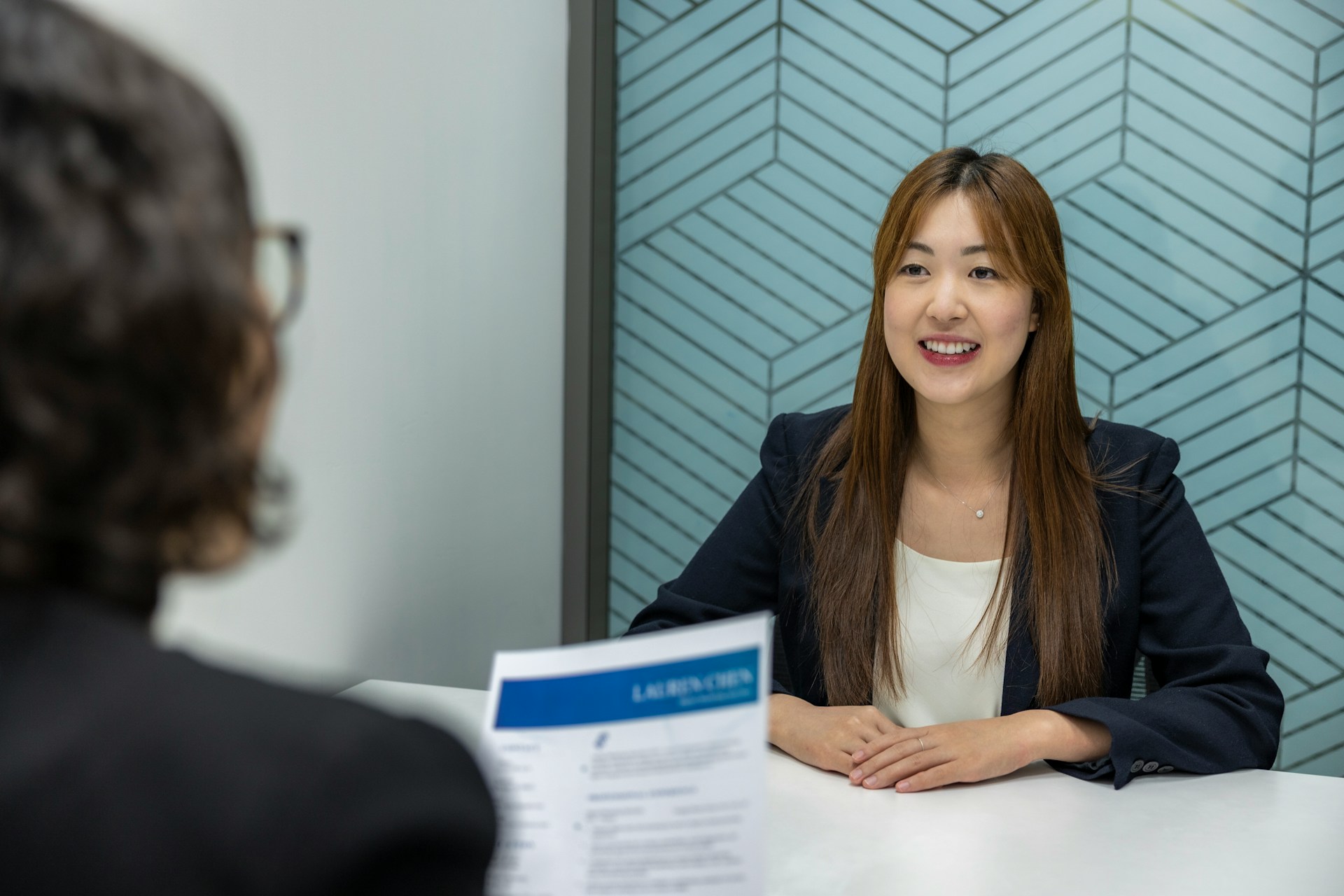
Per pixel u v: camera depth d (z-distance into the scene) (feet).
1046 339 4.53
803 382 8.38
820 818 3.39
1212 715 3.90
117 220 1.06
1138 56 7.46
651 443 8.75
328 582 5.49
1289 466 7.52
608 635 8.86
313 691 1.21
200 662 1.18
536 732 2.20
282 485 1.32
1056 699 4.35
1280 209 7.34
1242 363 7.52
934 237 4.38
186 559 1.21
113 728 1.06
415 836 1.06
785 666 4.96
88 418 1.06
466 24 6.70
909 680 4.65
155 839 1.02
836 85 8.07
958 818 3.39
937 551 4.71
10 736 1.04
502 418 7.43
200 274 1.11
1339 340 7.34
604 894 1.99
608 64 8.37
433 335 6.48
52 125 1.05
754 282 8.40
